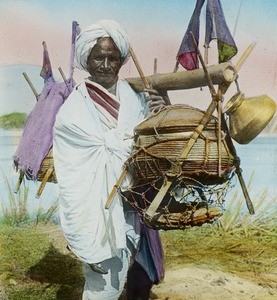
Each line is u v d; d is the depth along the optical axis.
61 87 6.48
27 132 6.43
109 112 6.04
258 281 6.73
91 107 6.00
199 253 6.82
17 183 6.92
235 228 6.84
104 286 5.91
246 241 6.82
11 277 6.89
